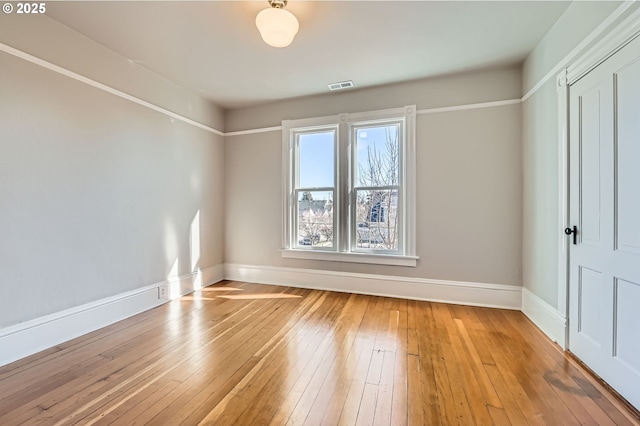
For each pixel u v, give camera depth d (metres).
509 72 3.02
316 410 1.55
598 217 1.85
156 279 3.18
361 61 2.90
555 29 2.30
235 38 2.51
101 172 2.62
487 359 2.06
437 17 2.21
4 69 2.00
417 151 3.36
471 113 3.16
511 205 3.04
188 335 2.46
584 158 1.98
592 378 1.83
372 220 3.64
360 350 2.20
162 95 3.25
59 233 2.31
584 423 1.46
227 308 3.11
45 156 2.22
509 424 1.45
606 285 1.78
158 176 3.21
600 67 1.81
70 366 1.97
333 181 3.81
